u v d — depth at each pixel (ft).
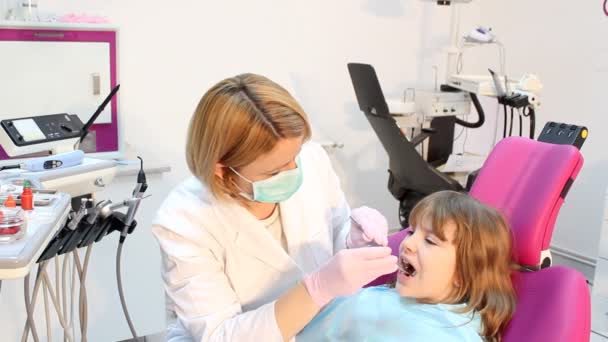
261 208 4.10
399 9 10.91
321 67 10.27
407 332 4.21
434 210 4.30
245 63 9.42
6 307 6.32
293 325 3.41
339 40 10.35
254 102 3.33
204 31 8.90
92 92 6.79
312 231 4.31
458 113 9.23
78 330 7.00
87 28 6.59
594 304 8.02
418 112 9.39
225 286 3.86
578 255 10.08
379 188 11.55
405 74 11.33
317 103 10.40
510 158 4.72
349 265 3.31
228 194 3.78
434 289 4.26
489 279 4.20
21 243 3.48
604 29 9.48
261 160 3.42
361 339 4.35
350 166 11.08
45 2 7.56
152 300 7.40
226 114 3.32
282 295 3.73
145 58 8.49
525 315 4.03
